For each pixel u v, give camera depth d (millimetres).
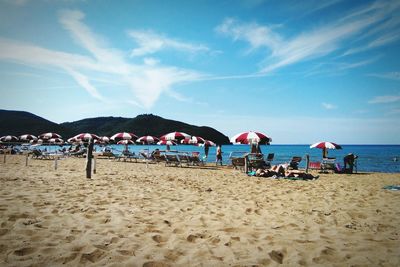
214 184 9062
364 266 2967
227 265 2924
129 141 22641
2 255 2906
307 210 5547
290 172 11367
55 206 5074
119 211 4961
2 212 4457
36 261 2809
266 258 3129
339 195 7324
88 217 4488
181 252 3229
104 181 8633
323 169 15484
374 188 8773
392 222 4742
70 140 25484
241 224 4453
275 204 6074
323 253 3305
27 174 9742
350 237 3918
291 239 3773
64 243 3316
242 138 13516
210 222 4516
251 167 13273
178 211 5191
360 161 30562
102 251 3115
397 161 30406
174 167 16062
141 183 8594
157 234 3809
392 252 3365
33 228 3789
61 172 10758
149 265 2850
